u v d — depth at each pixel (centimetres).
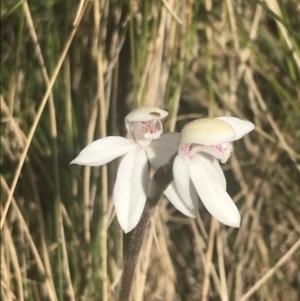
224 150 6
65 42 9
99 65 9
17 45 9
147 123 7
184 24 9
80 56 9
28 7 9
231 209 6
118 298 7
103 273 9
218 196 6
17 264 9
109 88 9
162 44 9
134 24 9
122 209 6
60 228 9
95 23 9
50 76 9
